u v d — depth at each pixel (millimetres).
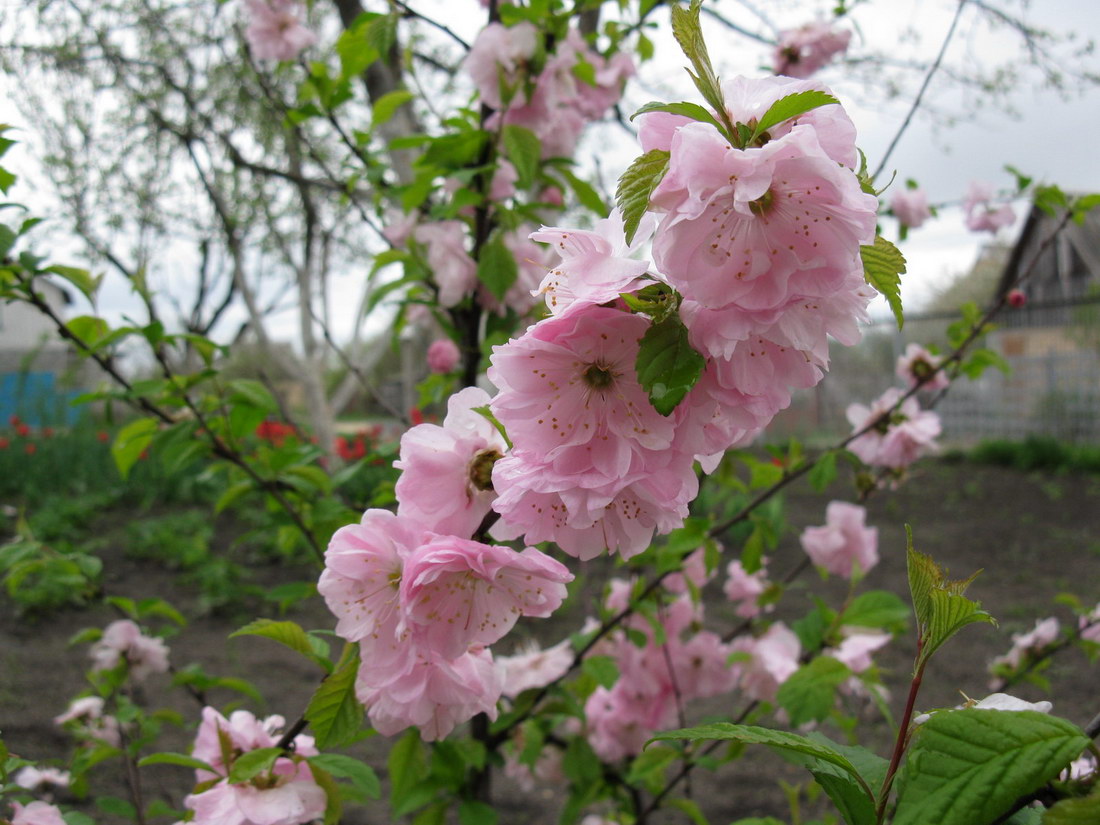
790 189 162
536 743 441
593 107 540
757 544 456
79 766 423
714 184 158
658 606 468
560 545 189
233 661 1003
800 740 169
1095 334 2873
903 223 606
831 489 2338
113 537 1517
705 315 167
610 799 577
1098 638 499
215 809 257
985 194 612
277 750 253
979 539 1759
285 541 450
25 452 1813
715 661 513
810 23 609
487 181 432
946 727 154
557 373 179
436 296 459
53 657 970
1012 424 3117
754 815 711
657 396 165
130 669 493
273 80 1076
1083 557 1594
